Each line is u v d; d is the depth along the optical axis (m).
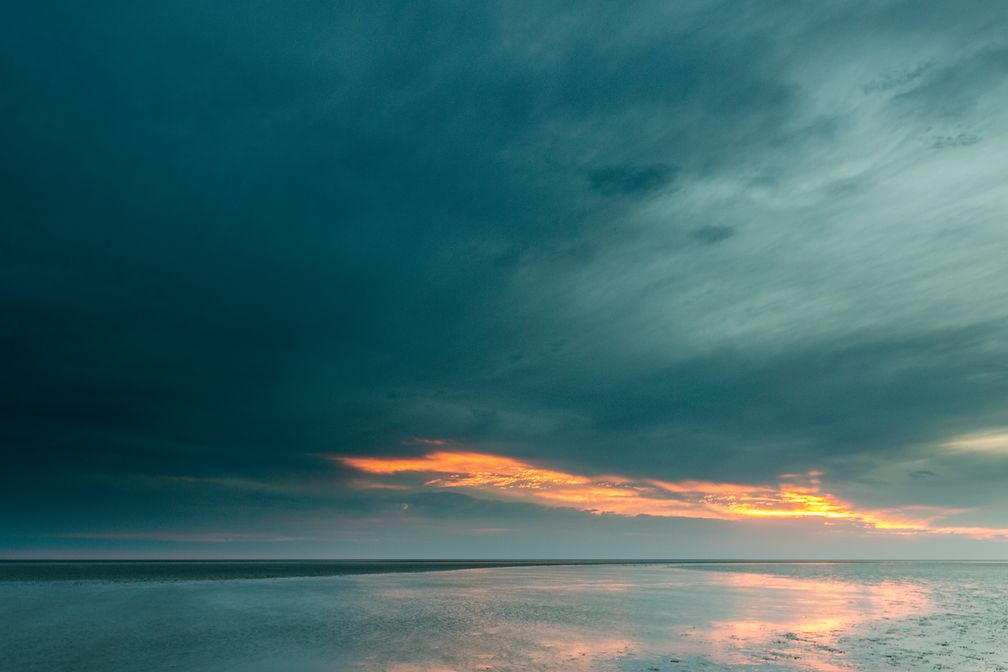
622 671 20.83
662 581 74.38
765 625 32.12
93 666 21.45
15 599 41.25
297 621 31.89
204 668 21.11
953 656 23.88
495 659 22.64
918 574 112.25
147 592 46.81
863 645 26.14
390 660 22.38
